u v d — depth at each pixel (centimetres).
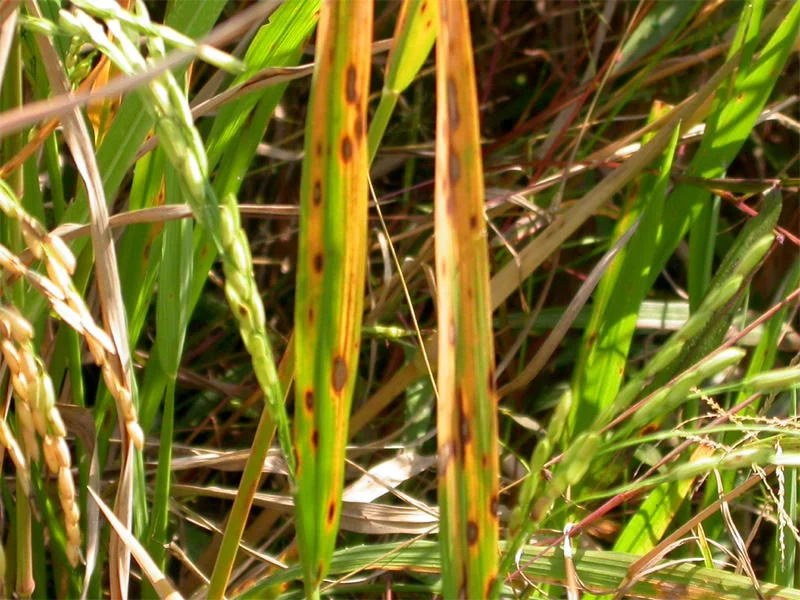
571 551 41
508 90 86
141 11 33
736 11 74
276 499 49
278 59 44
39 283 34
